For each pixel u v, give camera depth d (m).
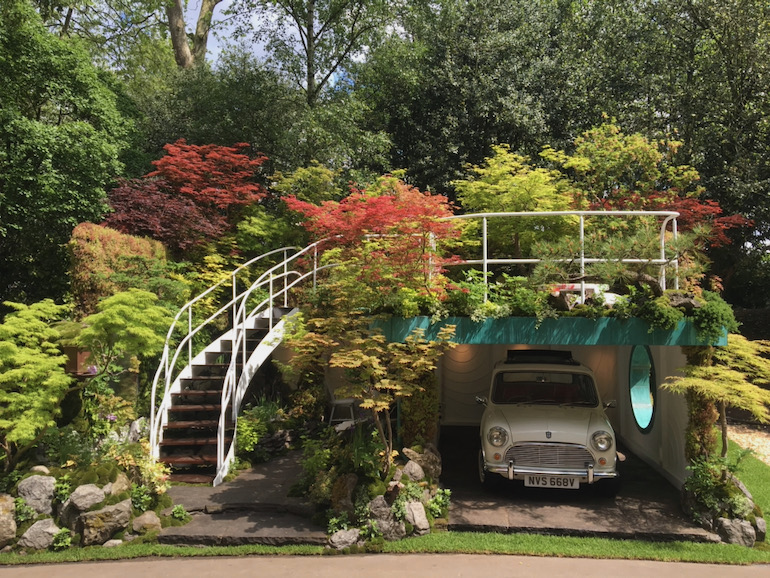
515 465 7.50
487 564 6.07
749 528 6.64
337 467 7.41
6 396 6.92
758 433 11.31
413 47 18.09
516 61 17.03
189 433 8.92
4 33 11.23
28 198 11.06
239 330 10.30
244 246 13.12
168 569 6.06
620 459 9.27
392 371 7.87
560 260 7.39
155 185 12.34
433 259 8.37
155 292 10.27
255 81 16.70
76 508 6.59
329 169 15.66
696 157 13.99
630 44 16.67
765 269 17.09
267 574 5.89
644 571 5.91
